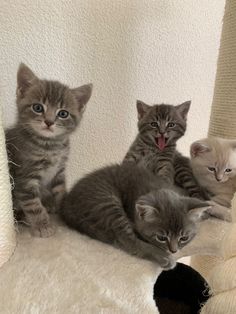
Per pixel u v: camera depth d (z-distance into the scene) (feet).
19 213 0.94
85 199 0.91
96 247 0.81
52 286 0.66
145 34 1.26
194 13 1.30
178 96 1.39
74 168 1.29
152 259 0.79
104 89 1.26
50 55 1.16
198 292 0.97
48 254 0.76
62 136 0.96
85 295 0.65
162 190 0.94
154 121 1.19
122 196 0.96
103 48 1.21
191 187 1.17
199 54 1.36
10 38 1.09
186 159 1.27
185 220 0.85
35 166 0.94
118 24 1.21
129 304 0.65
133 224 0.89
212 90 1.43
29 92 0.93
